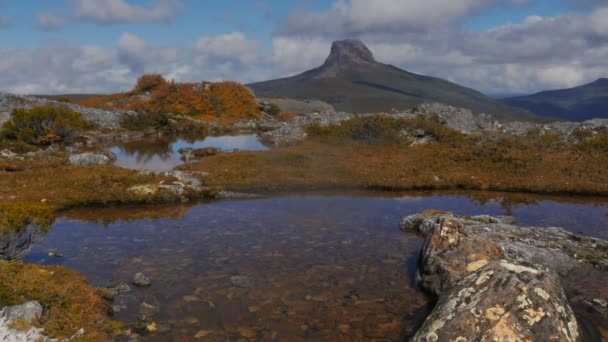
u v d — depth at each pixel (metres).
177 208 19.16
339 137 45.53
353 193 22.69
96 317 8.19
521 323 6.95
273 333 8.39
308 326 8.70
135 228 15.88
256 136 59.38
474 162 30.38
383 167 29.03
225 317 9.01
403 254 13.30
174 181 22.95
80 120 50.44
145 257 12.72
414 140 42.22
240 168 27.88
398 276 11.53
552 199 21.52
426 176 26.08
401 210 19.09
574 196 22.28
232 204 19.97
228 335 8.26
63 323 7.59
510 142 38.25
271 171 27.09
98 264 12.02
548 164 29.28
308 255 13.09
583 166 28.39
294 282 11.00
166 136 59.09
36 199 19.05
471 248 11.02
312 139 46.69
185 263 12.27
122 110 76.94
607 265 11.64
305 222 16.92
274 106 102.81
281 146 44.69
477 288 7.71
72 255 12.75
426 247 11.55
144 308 9.30
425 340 7.22
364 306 9.69
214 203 20.16
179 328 8.48
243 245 14.00
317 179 24.97
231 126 73.56
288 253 13.26
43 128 43.09
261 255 13.05
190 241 14.38
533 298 7.29
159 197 20.22
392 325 8.82
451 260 10.50
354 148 39.28
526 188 23.36
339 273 11.66
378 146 40.50
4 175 23.95
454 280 9.62
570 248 13.13
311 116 69.56
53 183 22.14
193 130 65.31
